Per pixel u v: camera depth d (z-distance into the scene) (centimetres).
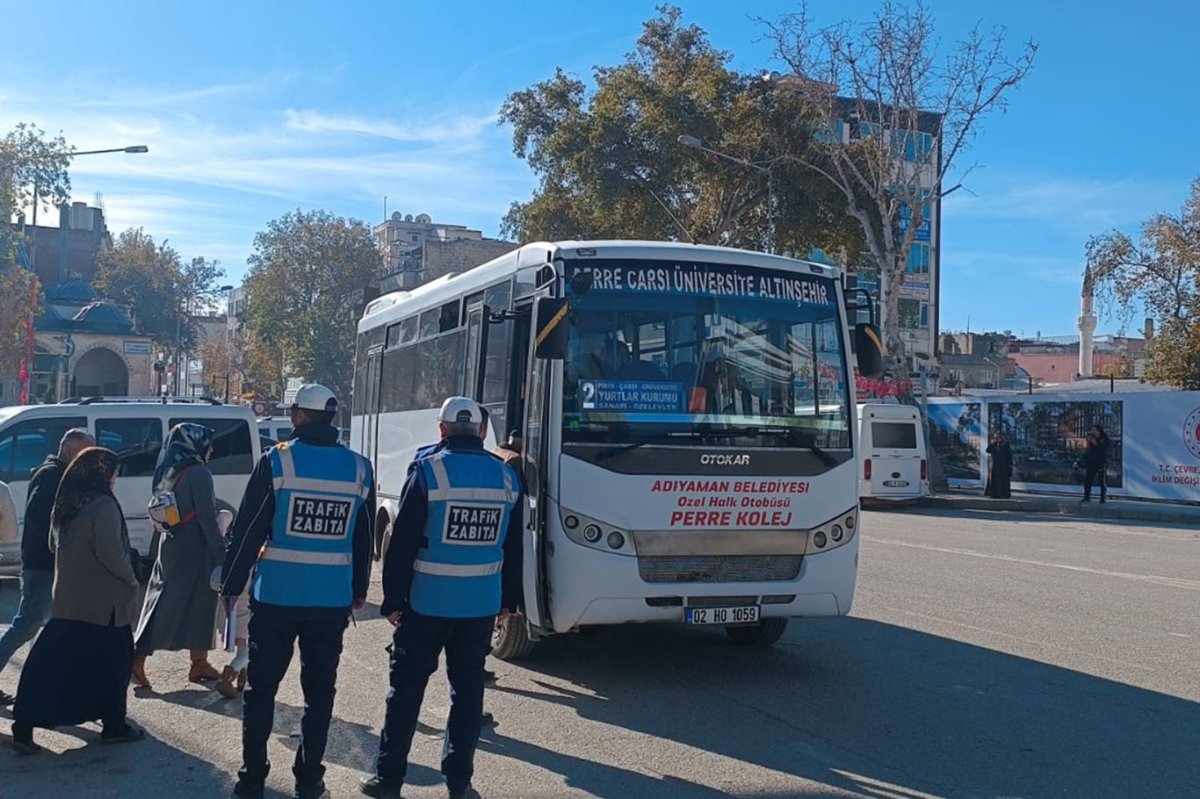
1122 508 2553
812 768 641
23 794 586
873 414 2748
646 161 3509
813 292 886
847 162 3253
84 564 655
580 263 830
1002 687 833
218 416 1338
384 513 1334
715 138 3416
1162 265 3709
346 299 6278
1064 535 2028
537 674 873
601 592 787
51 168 3775
